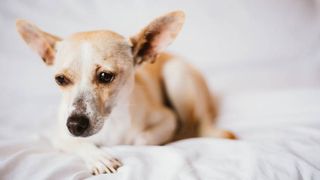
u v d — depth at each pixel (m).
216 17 0.77
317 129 0.49
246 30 0.77
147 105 0.55
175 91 0.62
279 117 0.58
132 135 0.52
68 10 0.78
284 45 0.76
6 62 0.73
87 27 0.77
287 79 0.73
